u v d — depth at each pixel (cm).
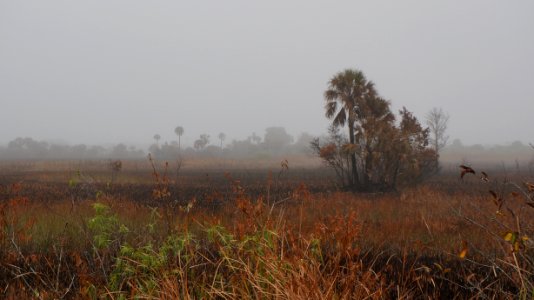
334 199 1316
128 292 387
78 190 1554
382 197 1427
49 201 1214
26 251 563
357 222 692
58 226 731
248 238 387
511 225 658
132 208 998
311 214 950
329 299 307
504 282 433
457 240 695
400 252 602
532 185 355
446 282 451
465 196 1365
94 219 462
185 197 1378
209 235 445
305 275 328
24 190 1609
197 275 428
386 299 378
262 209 481
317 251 388
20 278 449
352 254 411
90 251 545
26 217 814
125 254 455
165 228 577
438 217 948
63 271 481
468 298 402
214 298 355
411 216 991
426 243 602
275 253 363
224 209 977
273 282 338
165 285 352
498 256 518
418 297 404
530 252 396
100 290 388
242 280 354
